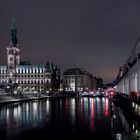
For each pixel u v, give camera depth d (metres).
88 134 46.56
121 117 66.25
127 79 115.69
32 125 58.34
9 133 48.19
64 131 49.97
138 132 43.91
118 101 134.12
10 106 120.44
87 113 84.69
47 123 61.44
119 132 44.16
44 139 42.66
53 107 113.31
